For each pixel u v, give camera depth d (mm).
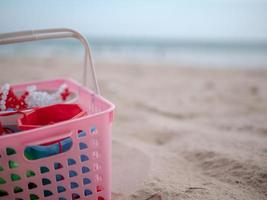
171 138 2549
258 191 1553
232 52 14812
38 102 1709
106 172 1357
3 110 1641
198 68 8312
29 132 1149
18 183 1191
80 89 1803
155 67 8078
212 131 2660
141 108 3600
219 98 4316
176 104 3865
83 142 1263
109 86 4535
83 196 1331
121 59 11008
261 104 3939
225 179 1689
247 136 2461
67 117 1481
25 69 5562
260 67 9781
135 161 1906
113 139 2357
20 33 1369
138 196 1502
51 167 1230
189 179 1674
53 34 1425
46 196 1263
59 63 7027
